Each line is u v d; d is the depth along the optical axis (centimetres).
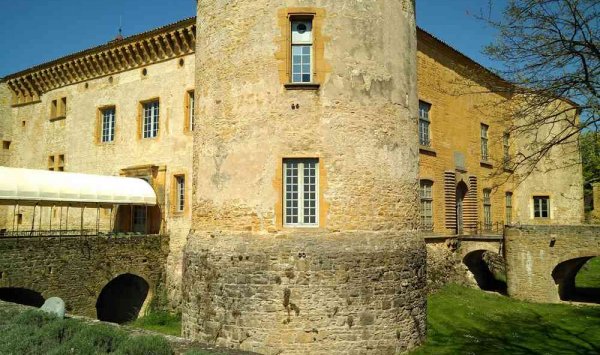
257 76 1465
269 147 1429
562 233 2256
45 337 851
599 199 3809
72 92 2864
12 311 1073
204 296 1475
